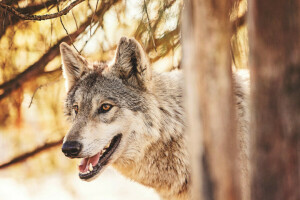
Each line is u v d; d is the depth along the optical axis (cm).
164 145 689
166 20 750
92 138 678
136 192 2058
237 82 692
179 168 686
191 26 322
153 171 705
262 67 330
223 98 321
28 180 1102
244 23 732
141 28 784
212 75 319
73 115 744
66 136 680
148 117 693
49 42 884
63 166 1098
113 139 715
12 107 967
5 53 904
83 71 769
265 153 334
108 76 729
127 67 720
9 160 1074
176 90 720
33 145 1049
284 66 327
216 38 319
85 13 850
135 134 698
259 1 327
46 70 951
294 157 330
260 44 329
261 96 332
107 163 702
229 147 324
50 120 1009
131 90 708
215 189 322
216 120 321
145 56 696
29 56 916
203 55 319
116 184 2203
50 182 1895
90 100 711
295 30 324
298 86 327
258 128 336
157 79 732
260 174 337
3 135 1037
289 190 330
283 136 329
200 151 324
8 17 845
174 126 685
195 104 322
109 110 700
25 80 926
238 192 331
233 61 708
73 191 1436
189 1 323
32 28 888
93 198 1900
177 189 700
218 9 319
